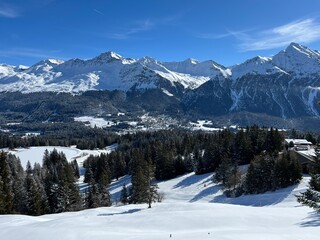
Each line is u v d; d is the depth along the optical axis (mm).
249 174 75375
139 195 68000
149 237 22484
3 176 60344
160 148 118312
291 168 71250
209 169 101812
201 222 29688
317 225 25562
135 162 86750
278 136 100625
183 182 97125
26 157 177500
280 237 20016
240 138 102562
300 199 22156
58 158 143375
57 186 71500
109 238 23422
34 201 59750
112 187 106500
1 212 54469
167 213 34656
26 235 26641
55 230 27547
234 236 20516
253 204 63656
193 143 132125
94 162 126188
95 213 45906
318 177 23328
